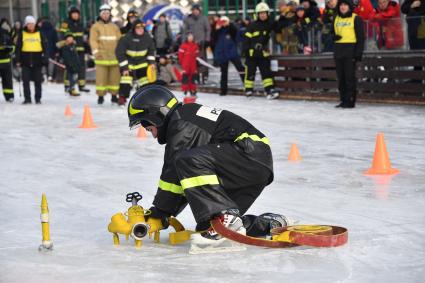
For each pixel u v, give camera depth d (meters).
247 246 10.32
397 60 28.33
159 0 59.12
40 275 9.40
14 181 16.28
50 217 12.79
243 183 10.10
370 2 29.81
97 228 11.91
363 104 29.33
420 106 27.64
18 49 35.34
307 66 32.44
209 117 10.21
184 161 9.90
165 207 10.30
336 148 19.44
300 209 12.80
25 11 73.50
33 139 23.06
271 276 9.04
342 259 9.66
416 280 8.83
